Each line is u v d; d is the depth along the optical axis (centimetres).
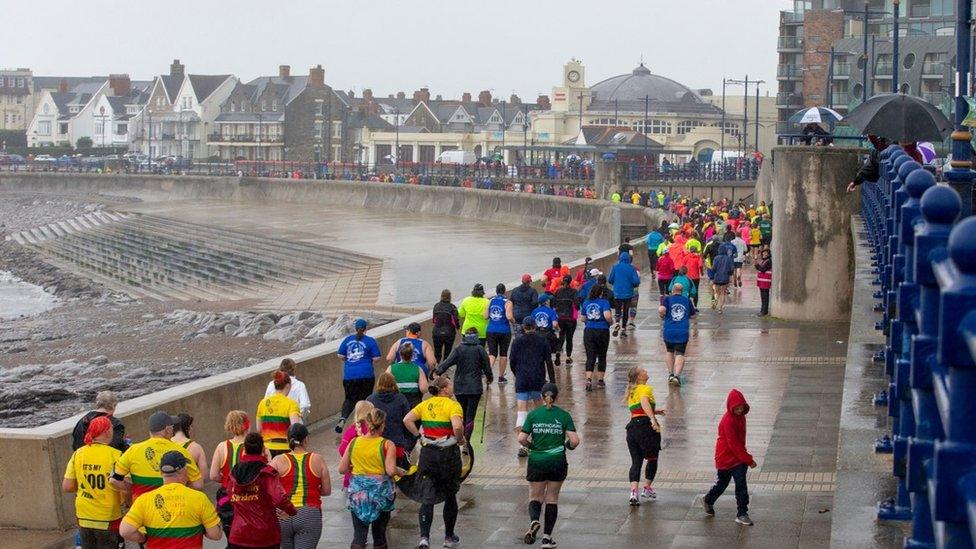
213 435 1758
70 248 10031
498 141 15338
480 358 1830
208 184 14025
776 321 3125
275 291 6694
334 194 12200
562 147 11681
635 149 11344
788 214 3070
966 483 307
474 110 19712
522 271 6300
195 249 8638
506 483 1670
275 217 10525
